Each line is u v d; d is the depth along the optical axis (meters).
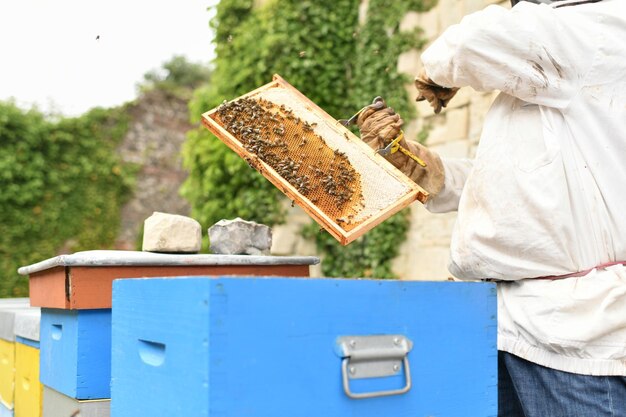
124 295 1.36
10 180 8.02
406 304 1.24
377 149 1.97
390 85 5.12
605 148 1.55
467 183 1.74
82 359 1.69
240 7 6.05
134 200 9.43
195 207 6.19
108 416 1.70
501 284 1.68
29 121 8.19
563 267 1.56
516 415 1.83
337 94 5.60
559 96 1.58
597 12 1.58
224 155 5.79
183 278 1.12
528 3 1.62
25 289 8.09
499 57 1.57
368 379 1.19
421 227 4.79
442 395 1.28
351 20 5.60
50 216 8.38
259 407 1.08
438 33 4.80
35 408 2.18
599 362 1.49
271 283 1.10
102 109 9.15
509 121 1.67
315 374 1.14
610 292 1.49
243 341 1.07
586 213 1.56
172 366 1.15
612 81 1.56
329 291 1.16
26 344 2.33
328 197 1.78
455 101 4.54
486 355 1.34
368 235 5.13
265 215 5.61
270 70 5.68
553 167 1.56
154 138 9.85
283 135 1.94
